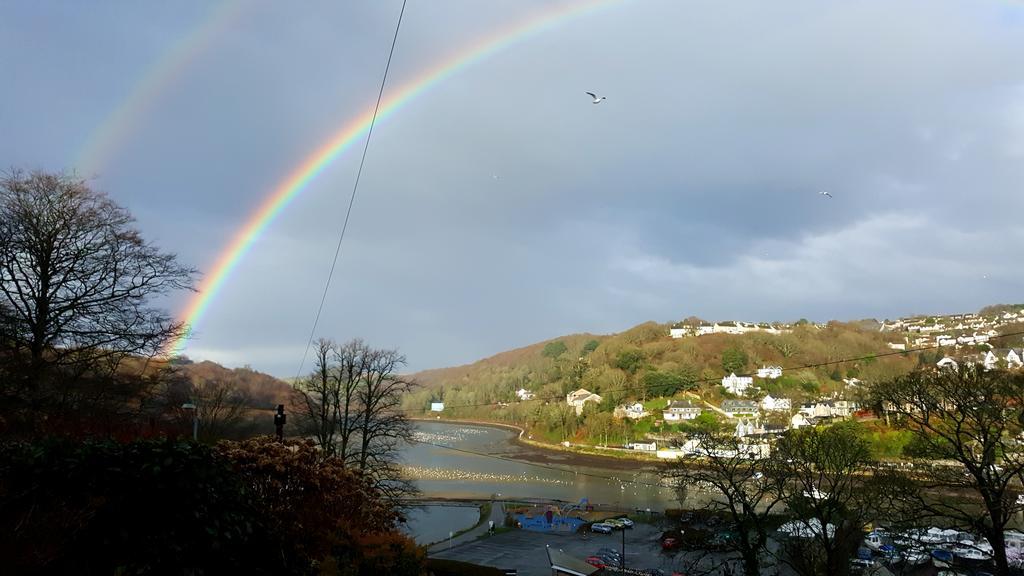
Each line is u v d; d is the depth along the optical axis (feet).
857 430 207.51
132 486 27.48
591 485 308.60
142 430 51.67
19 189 73.72
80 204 78.48
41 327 71.46
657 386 492.13
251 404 255.50
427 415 650.84
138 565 26.53
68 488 26.55
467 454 421.59
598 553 164.66
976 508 123.03
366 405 139.13
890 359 453.17
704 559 149.38
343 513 53.11
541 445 454.40
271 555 36.37
